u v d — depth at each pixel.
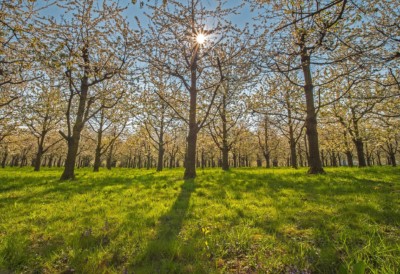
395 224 5.33
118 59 14.59
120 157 87.94
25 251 4.59
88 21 12.94
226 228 5.58
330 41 5.96
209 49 15.03
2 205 8.43
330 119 25.92
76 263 4.10
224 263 4.03
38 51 7.86
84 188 11.78
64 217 6.81
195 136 16.06
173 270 3.80
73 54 8.31
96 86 23.67
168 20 15.46
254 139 60.16
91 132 56.00
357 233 4.86
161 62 15.80
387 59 6.17
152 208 7.62
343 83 18.66
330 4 4.67
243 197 8.65
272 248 4.43
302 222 5.71
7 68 10.07
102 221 6.30
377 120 25.84
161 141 32.03
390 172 15.38
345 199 7.76
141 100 19.61
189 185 11.77
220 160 77.44
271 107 19.30
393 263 3.49
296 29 6.19
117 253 4.42
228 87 17.78
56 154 63.91
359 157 26.00
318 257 3.97
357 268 2.90
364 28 8.34
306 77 16.16
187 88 16.41
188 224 5.95
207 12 15.58
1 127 27.75
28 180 15.80
